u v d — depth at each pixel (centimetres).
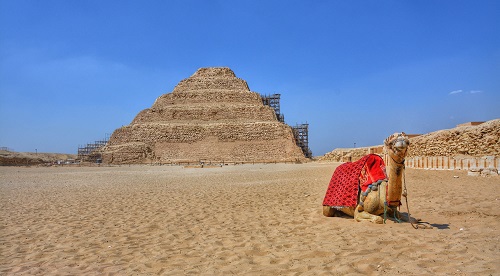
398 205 1241
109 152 10256
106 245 1141
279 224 1352
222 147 10569
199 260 959
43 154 12188
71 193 2628
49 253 1068
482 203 1562
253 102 12475
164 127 11006
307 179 3170
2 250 1112
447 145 3859
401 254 916
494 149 3412
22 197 2430
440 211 1435
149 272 883
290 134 10756
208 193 2373
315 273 817
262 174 4138
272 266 883
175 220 1496
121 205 1958
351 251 955
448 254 892
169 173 5003
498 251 895
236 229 1293
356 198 1316
